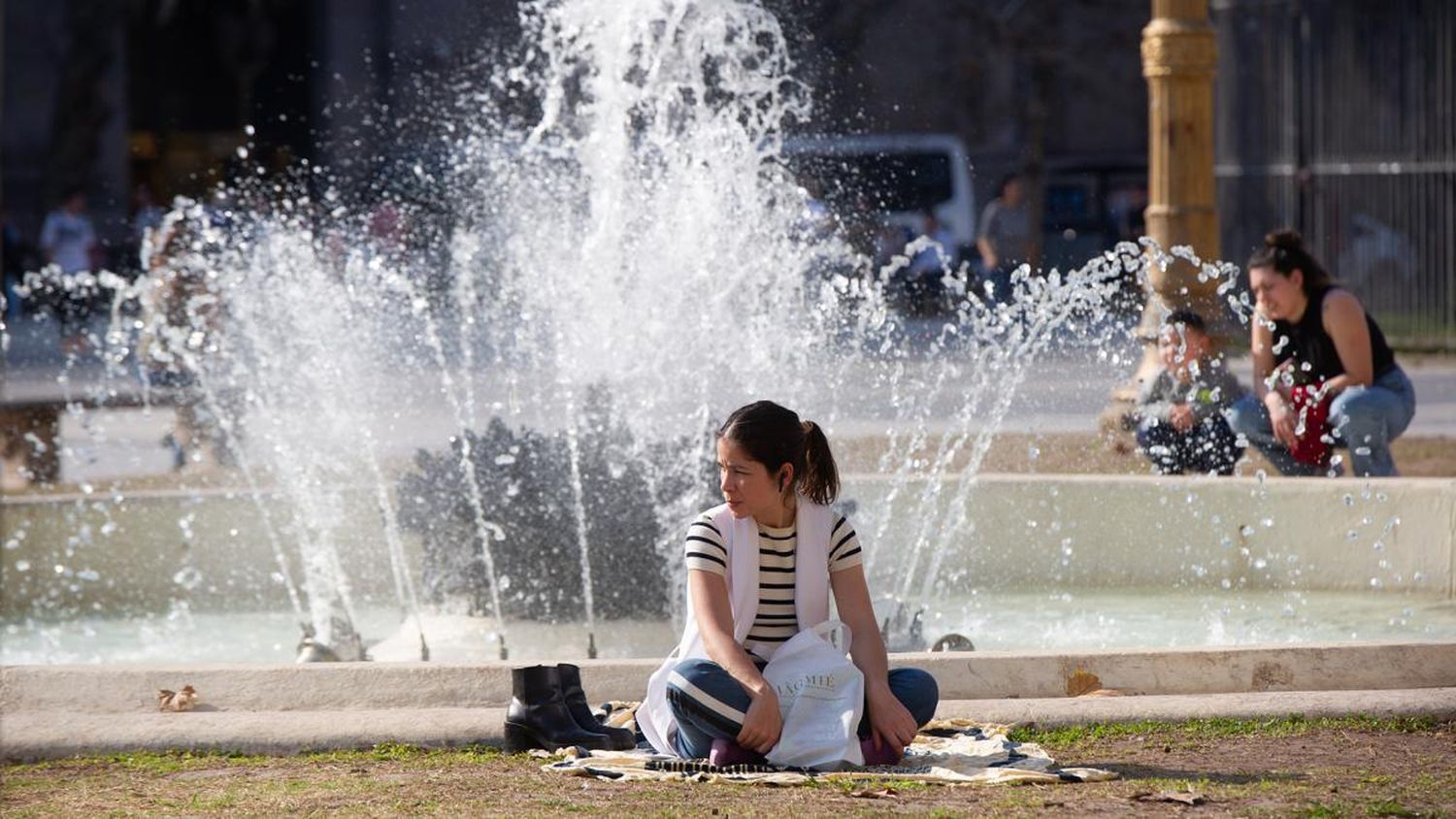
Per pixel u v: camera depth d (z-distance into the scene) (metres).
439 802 11.27
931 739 12.88
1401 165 51.34
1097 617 20.28
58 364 47.16
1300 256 24.48
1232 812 10.73
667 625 19.05
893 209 64.81
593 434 19.67
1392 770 11.88
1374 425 23.94
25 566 23.38
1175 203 30.17
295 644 20.09
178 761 12.75
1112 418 28.59
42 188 81.44
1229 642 18.67
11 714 13.66
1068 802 11.01
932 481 23.02
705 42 24.05
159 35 82.69
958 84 73.56
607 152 23.03
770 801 11.15
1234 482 22.11
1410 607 20.38
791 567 12.38
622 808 10.98
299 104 80.50
